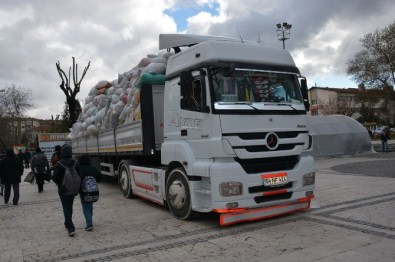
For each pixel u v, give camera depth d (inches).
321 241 233.0
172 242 248.1
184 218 301.6
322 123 983.0
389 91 1827.0
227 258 212.7
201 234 262.5
